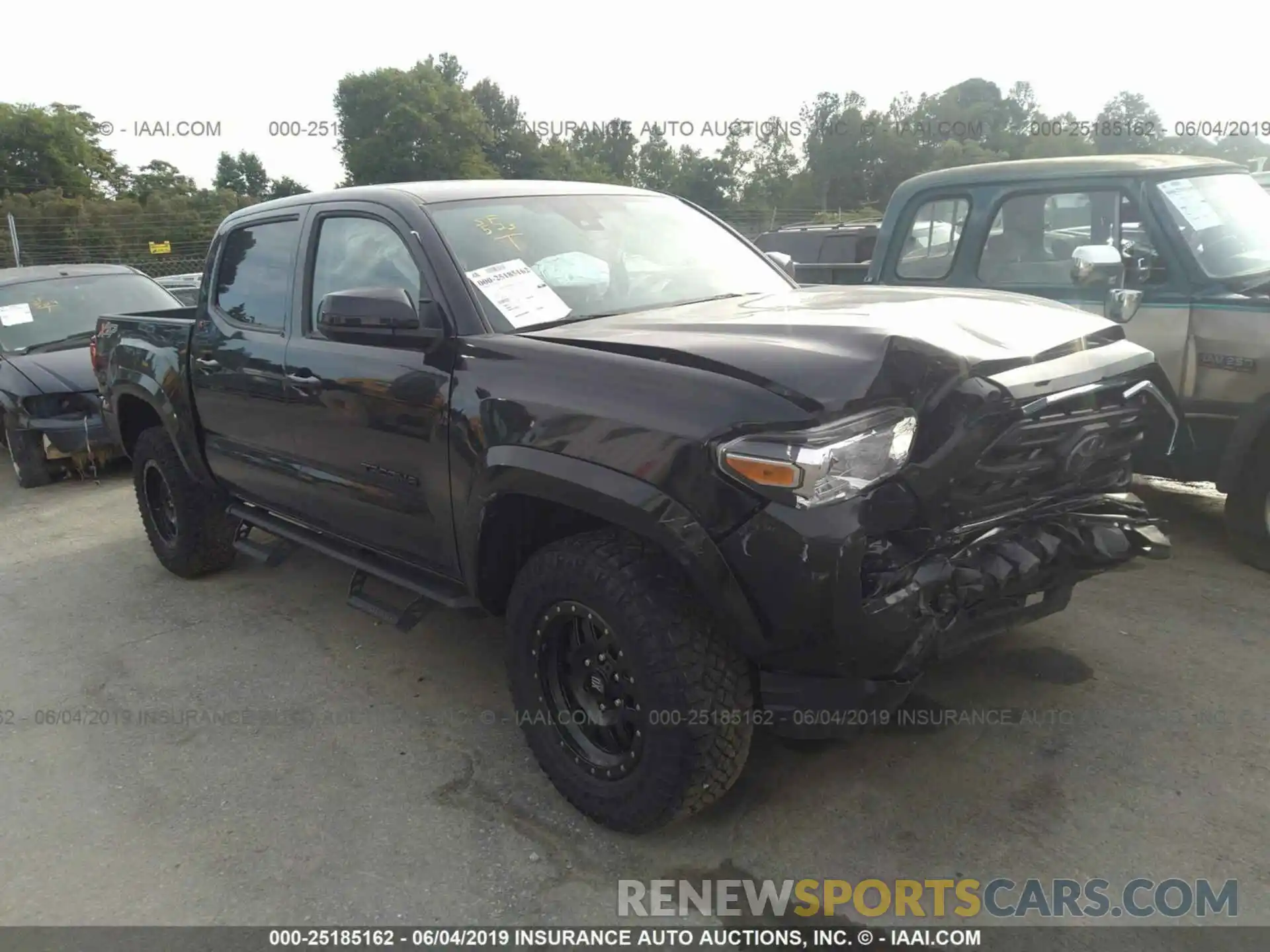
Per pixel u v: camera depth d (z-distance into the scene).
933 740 3.24
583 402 2.69
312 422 3.77
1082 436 2.81
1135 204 4.80
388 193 3.64
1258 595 4.19
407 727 3.63
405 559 3.61
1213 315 4.45
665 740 2.62
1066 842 2.72
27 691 4.14
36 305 8.60
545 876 2.75
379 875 2.79
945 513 2.55
